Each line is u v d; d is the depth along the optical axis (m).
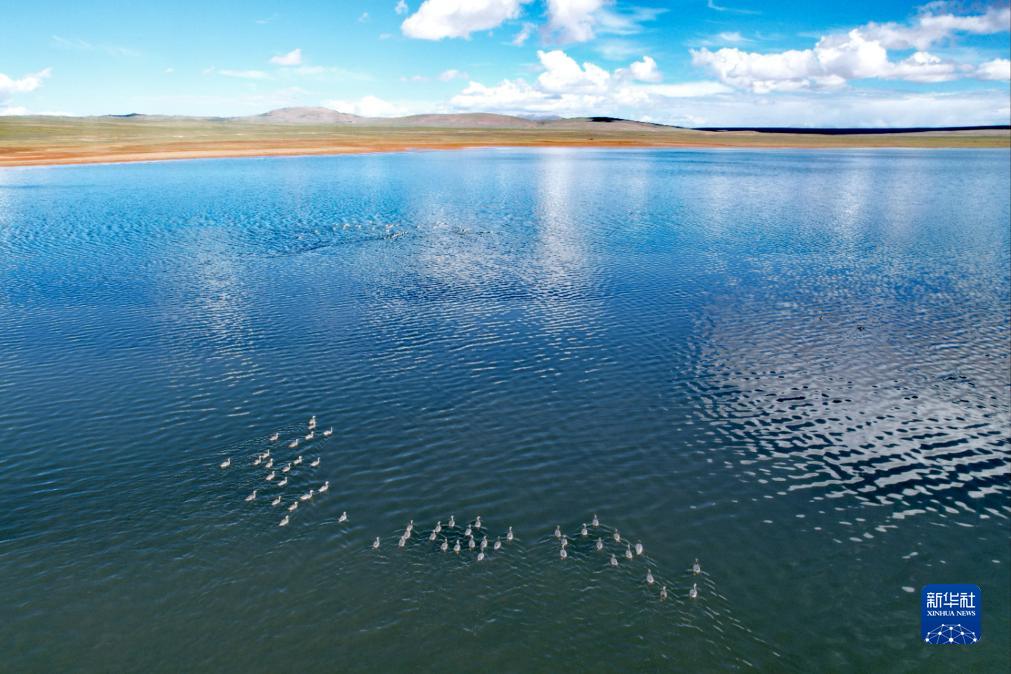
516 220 115.31
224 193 139.88
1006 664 25.19
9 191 134.88
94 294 66.88
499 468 37.31
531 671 24.36
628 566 29.89
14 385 46.00
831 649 25.78
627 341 56.59
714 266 82.81
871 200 145.25
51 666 24.08
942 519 33.56
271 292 68.88
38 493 34.06
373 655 24.81
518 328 59.31
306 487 35.09
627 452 39.25
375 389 46.59
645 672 24.48
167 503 33.50
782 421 43.12
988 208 133.12
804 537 32.06
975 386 48.16
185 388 46.06
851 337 57.84
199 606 26.98
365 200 135.38
